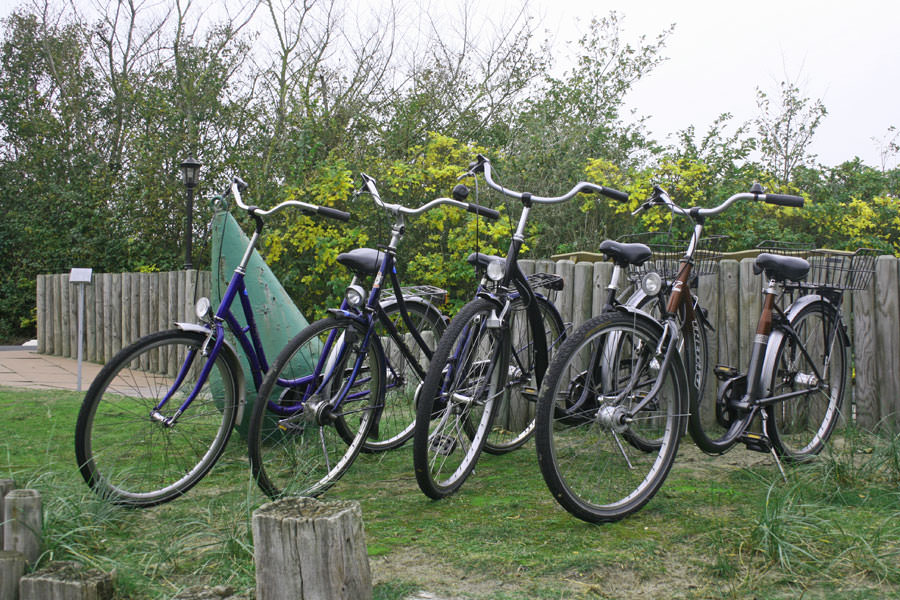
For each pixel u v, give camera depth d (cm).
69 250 1371
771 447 343
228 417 322
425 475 296
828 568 230
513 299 337
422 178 830
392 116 1282
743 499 306
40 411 512
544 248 975
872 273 423
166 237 1229
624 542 256
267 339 399
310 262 822
